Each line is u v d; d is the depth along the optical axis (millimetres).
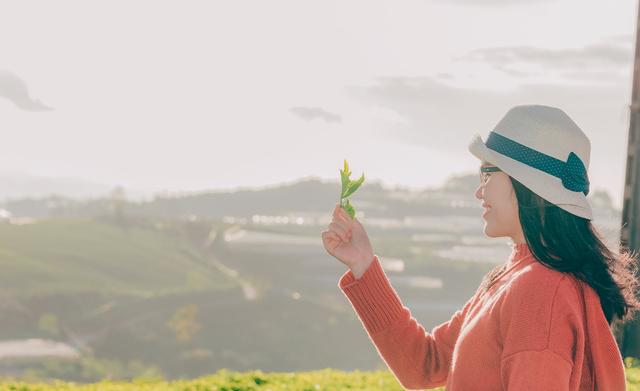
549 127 2453
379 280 3041
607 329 2398
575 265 2365
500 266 2713
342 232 3061
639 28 13008
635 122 12750
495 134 2549
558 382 2211
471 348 2459
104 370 173000
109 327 197125
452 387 2531
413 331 3066
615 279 2432
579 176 2453
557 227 2400
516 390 2211
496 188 2545
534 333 2264
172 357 188500
